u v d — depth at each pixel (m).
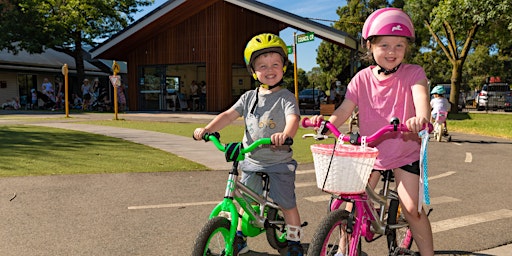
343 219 2.85
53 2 26.34
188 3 21.91
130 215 4.64
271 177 3.22
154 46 24.98
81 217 4.54
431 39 31.77
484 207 5.21
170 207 4.97
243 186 3.07
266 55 3.22
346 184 2.58
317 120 2.92
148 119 17.36
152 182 6.14
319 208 5.10
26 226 4.23
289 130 3.07
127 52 25.59
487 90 30.80
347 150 2.71
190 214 4.72
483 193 5.91
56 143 9.37
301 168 7.50
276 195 3.21
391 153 3.03
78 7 26.66
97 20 27.39
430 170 7.59
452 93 23.95
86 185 5.84
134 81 25.83
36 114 20.17
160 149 9.14
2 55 27.88
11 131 11.45
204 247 2.71
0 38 25.75
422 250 3.06
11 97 28.66
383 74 3.11
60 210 4.75
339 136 2.75
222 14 22.92
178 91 27.00
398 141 3.03
